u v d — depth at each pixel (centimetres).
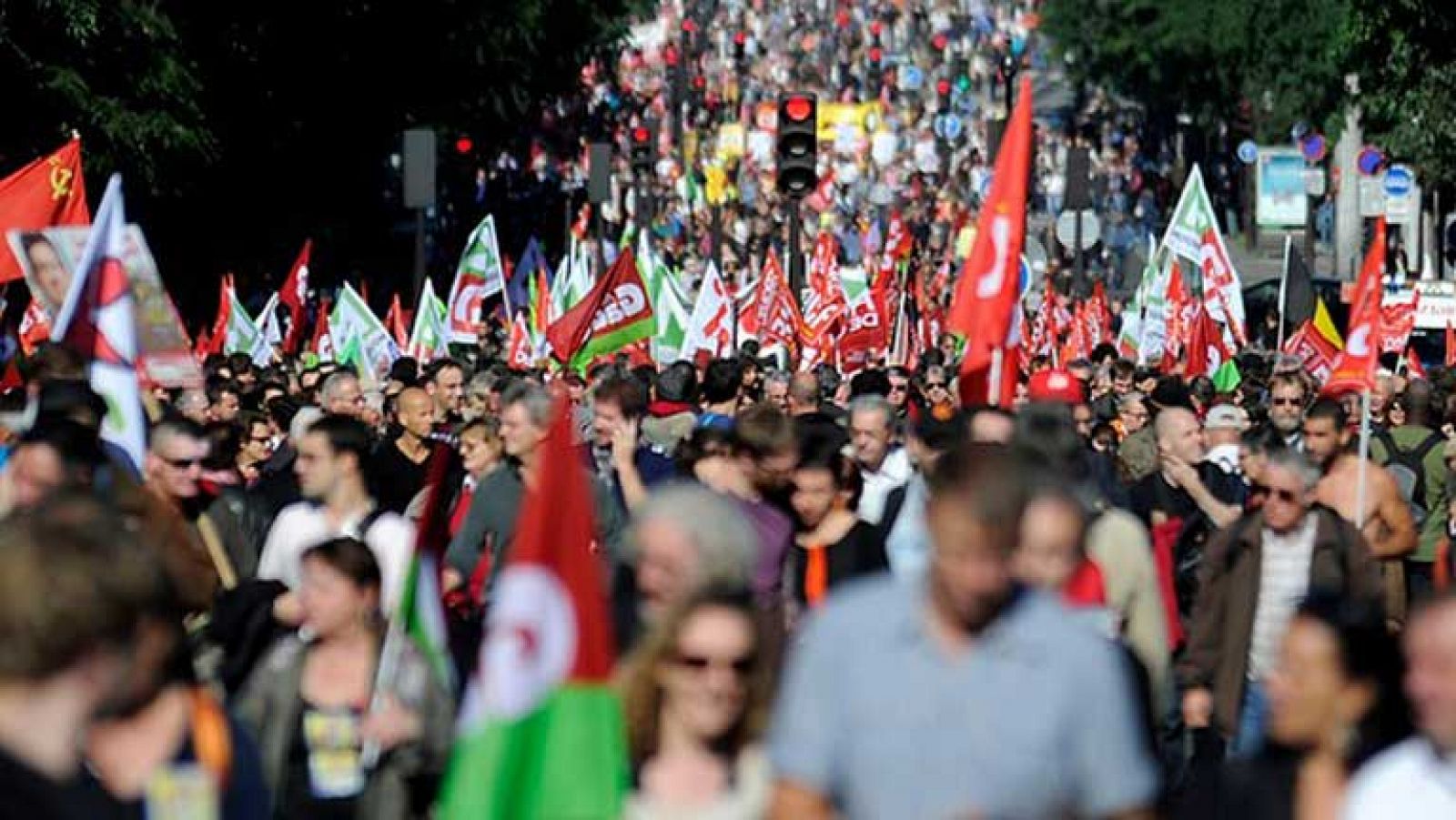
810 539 3247
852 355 8275
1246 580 3281
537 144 18675
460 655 3319
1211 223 8056
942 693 1969
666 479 4131
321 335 8425
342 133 13388
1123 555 3086
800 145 8119
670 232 19175
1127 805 1983
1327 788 2234
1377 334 3888
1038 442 3019
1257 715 3262
